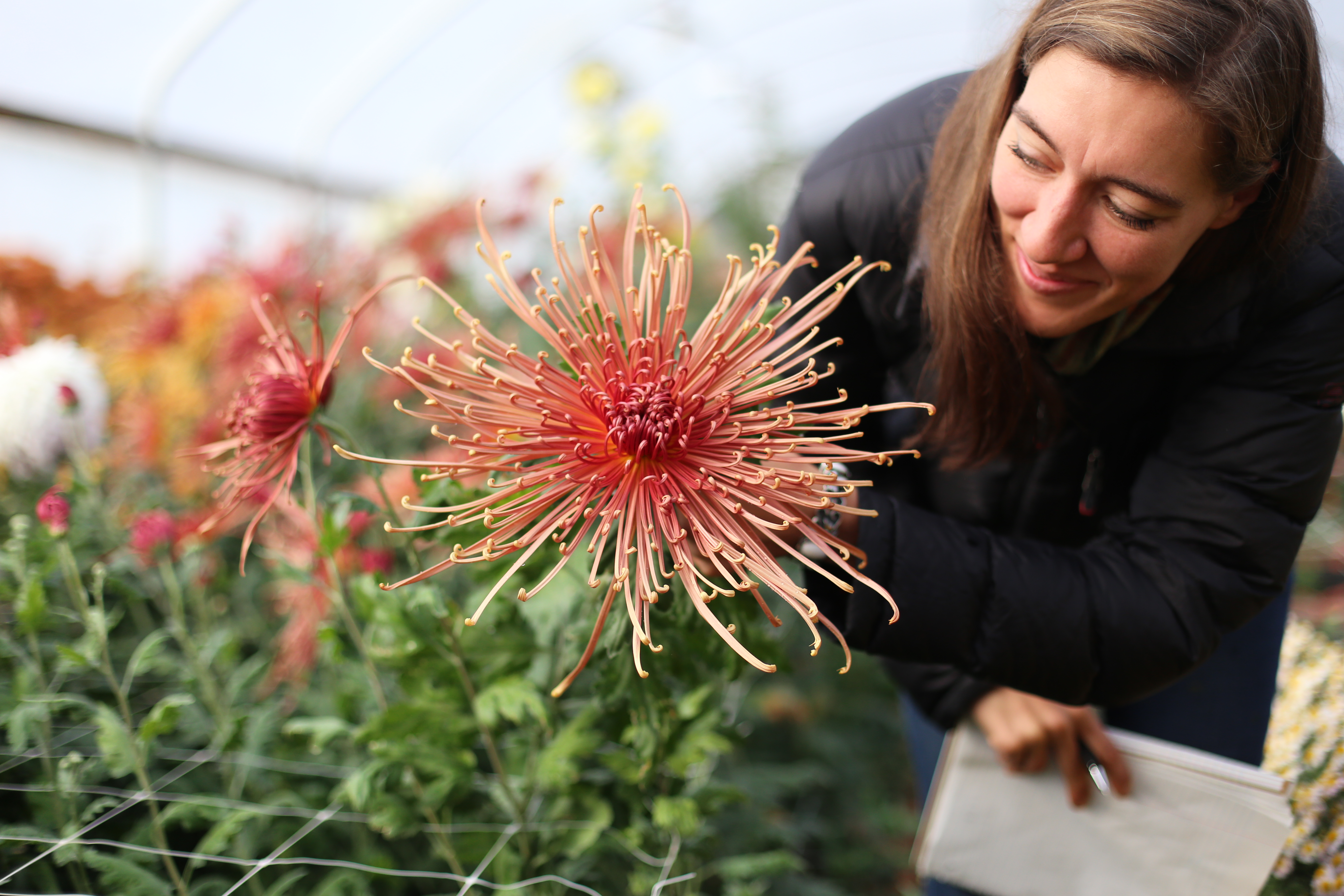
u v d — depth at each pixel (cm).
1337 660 161
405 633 106
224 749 123
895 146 113
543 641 112
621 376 82
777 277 85
